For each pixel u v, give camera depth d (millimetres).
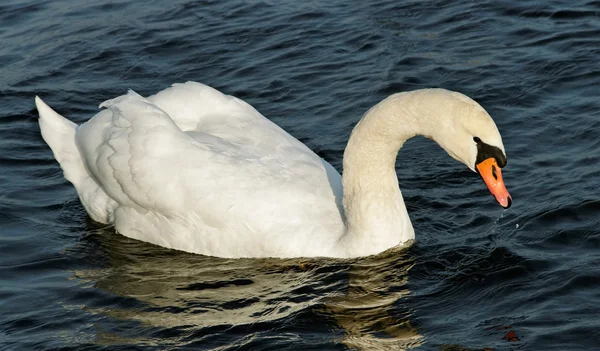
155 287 13711
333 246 14047
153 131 14273
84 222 15523
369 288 13391
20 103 19203
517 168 16094
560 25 20438
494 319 12422
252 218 14062
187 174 14133
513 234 14375
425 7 21656
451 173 16328
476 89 18547
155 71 20172
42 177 16859
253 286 13602
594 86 18250
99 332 12594
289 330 12469
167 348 12172
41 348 12258
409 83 18938
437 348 11891
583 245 13945
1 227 15352
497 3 21469
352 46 20500
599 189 15195
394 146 13711
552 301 12680
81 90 19609
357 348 11992
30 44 21328
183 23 21922
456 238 14445
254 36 21203
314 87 19172
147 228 14758
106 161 14562
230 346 12156
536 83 18547
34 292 13633
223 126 14906
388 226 13977
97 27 21891
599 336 11859
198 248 14484
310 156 14938
